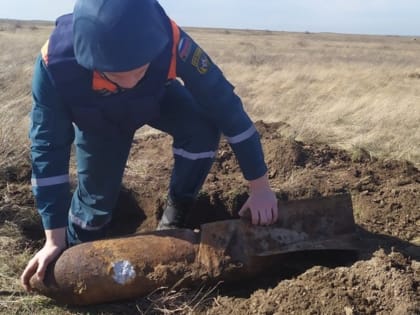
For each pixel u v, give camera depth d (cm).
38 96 129
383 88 710
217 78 132
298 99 611
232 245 142
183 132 155
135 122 141
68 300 139
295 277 145
